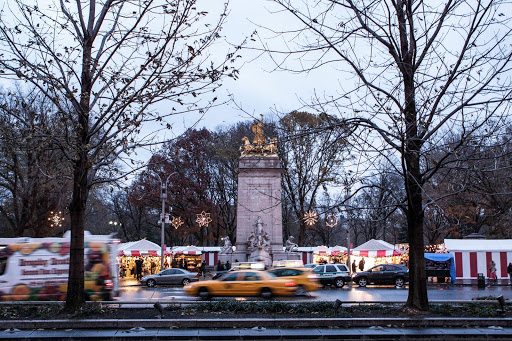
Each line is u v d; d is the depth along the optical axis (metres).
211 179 65.62
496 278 35.28
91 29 15.05
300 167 46.69
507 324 12.95
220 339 11.96
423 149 19.02
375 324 12.98
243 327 12.82
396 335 12.12
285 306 15.15
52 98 14.12
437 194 24.77
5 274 19.77
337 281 32.72
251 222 44.75
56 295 19.95
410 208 14.95
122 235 81.25
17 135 14.45
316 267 33.34
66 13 14.64
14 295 19.67
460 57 13.38
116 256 21.39
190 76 13.96
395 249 40.69
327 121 15.87
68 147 14.16
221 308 15.32
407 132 13.96
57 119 16.77
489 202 33.12
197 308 15.52
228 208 64.50
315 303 15.46
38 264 20.09
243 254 43.94
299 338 12.05
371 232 61.66
